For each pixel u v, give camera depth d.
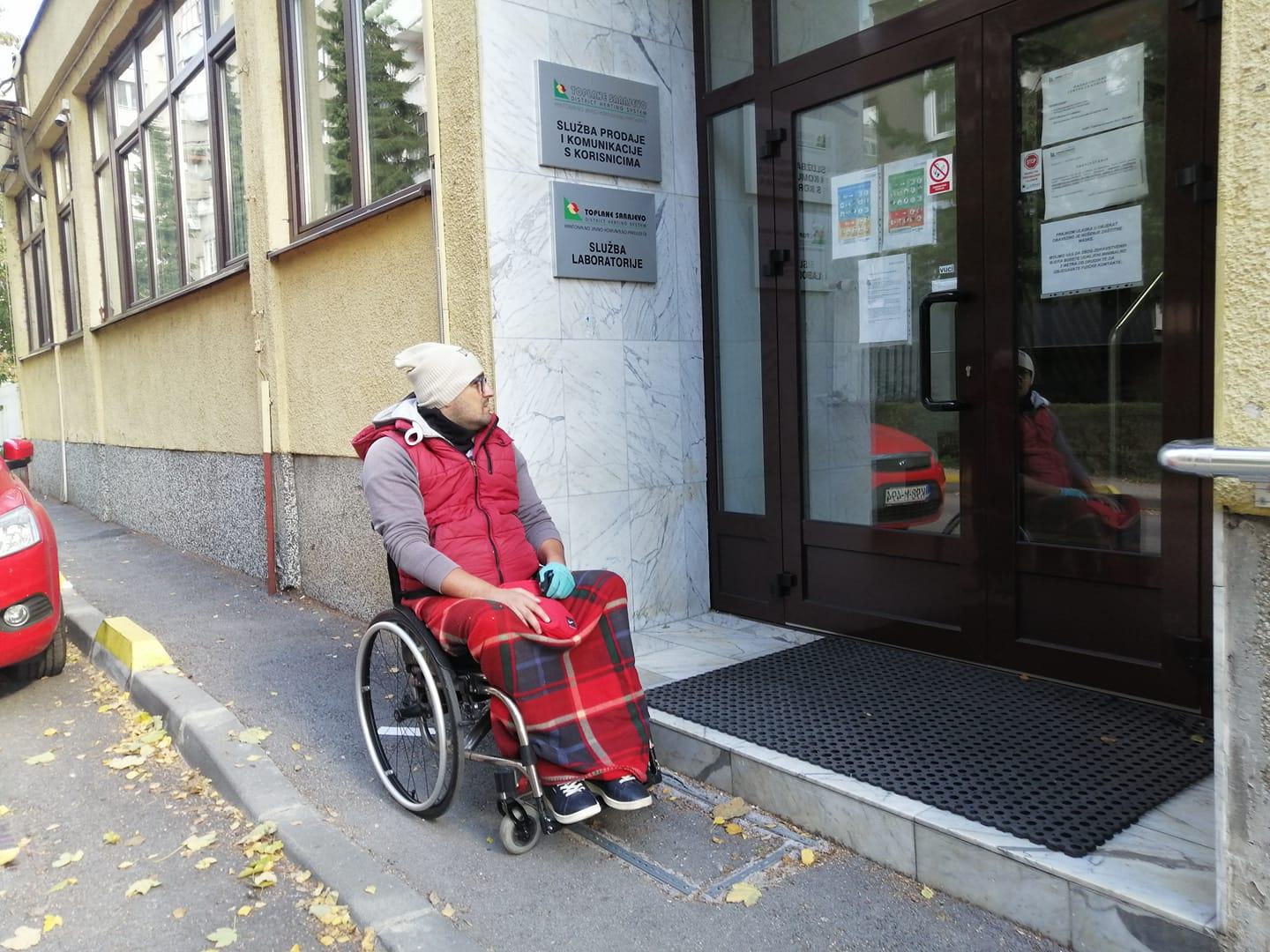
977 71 3.67
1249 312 1.85
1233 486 1.90
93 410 11.35
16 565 4.48
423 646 3.00
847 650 4.18
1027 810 2.63
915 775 2.88
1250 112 1.83
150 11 8.84
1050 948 2.32
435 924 2.53
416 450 3.18
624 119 4.57
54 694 4.79
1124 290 3.34
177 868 2.99
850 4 4.14
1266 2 1.80
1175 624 3.26
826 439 4.42
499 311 4.22
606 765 2.81
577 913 2.61
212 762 3.65
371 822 3.19
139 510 9.86
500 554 3.20
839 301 4.30
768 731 3.27
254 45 6.18
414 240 4.79
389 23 4.98
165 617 5.97
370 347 5.27
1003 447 3.70
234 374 7.21
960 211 3.78
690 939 2.46
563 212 4.38
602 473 4.57
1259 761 1.95
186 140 8.30
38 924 2.71
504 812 2.90
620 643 2.95
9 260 15.64
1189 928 2.10
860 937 2.42
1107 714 3.28
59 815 3.42
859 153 4.16
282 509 6.43
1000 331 3.68
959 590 3.91
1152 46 3.21
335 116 5.64
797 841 2.88
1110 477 3.43
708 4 4.78
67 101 10.99
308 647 5.20
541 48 4.31
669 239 4.78
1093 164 3.38
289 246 5.86
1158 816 2.58
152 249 9.40
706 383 4.93
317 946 2.55
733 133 4.73
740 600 4.87
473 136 4.16
